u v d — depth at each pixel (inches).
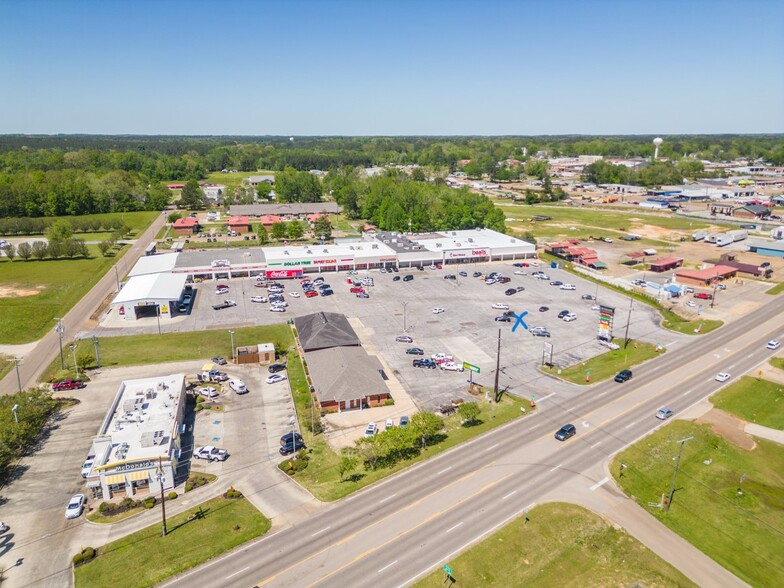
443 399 3432.6
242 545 2181.3
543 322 4785.9
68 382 3565.5
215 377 3654.0
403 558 2097.7
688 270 6161.4
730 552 2186.3
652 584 2012.8
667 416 3154.5
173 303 5251.0
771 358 3998.5
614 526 2295.8
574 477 2605.8
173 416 2947.8
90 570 2066.9
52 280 6190.9
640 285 5797.2
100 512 2429.9
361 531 2249.0
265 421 3184.1
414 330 4581.7
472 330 4589.1
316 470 2701.8
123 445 2650.1
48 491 2581.2
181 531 2277.3
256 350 3988.7
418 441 2910.9
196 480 2623.0
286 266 6240.2
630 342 4338.1
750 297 5506.9
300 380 3681.1
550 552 2143.2
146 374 3786.9
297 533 2244.1
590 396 3425.2
